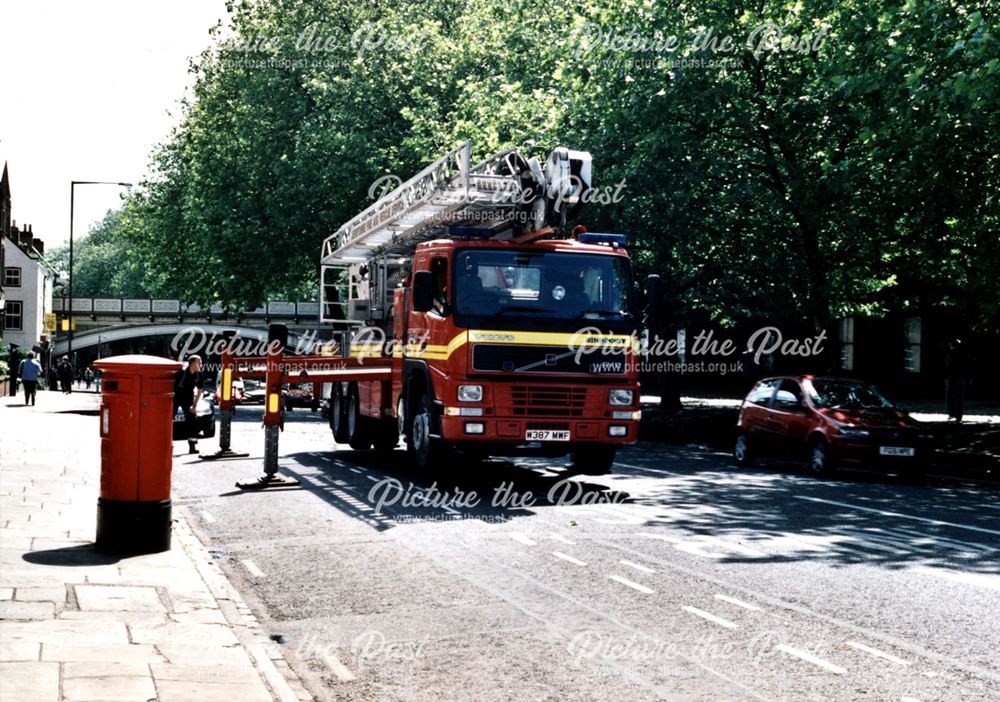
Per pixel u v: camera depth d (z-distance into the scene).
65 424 25.89
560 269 13.40
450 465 14.06
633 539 9.70
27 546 8.34
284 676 5.30
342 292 21.84
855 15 18.31
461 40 37.31
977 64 15.46
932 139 17.25
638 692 5.14
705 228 25.19
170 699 4.60
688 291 28.05
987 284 19.55
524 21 33.06
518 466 16.78
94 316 87.62
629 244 25.42
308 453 18.80
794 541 9.66
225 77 44.00
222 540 9.66
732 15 22.92
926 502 12.98
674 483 14.84
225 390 18.12
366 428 18.23
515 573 8.09
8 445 18.39
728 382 47.53
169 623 6.01
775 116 22.41
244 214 41.03
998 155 18.09
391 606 7.01
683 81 22.72
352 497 12.69
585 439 13.22
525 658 5.73
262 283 41.78
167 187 49.28
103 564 7.71
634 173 23.00
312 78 40.28
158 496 8.34
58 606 6.31
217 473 15.46
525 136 25.20
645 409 34.31
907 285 27.27
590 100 24.55
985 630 6.38
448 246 13.30
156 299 87.25
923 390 39.03
